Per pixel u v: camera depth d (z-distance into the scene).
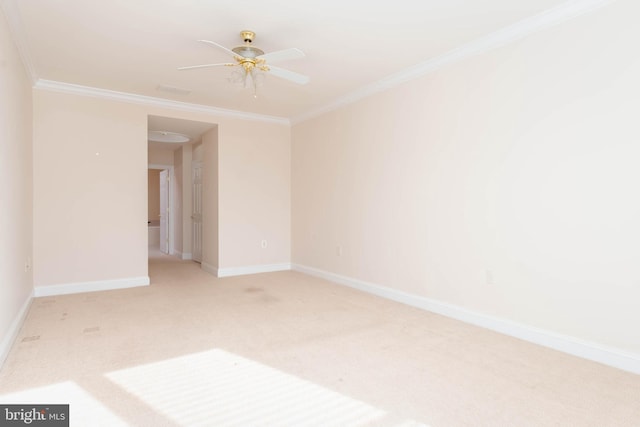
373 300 4.15
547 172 2.80
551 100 2.77
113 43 3.26
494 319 3.16
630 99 2.38
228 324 3.29
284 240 6.09
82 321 3.35
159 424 1.78
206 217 6.00
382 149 4.29
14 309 2.99
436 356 2.61
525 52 2.92
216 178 5.54
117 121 4.69
